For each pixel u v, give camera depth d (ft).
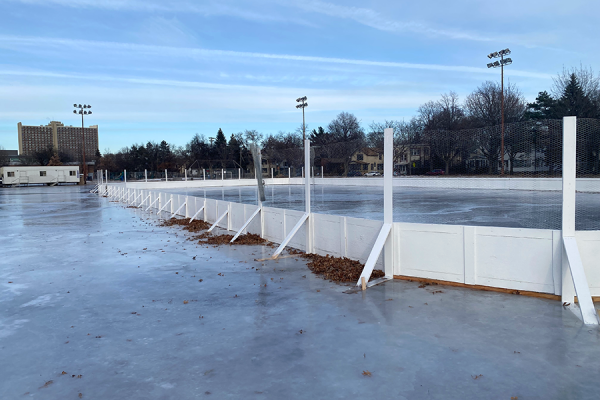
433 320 16.89
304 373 12.53
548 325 16.08
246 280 24.23
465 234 21.43
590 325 15.92
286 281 23.76
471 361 13.14
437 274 22.48
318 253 30.55
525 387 11.50
